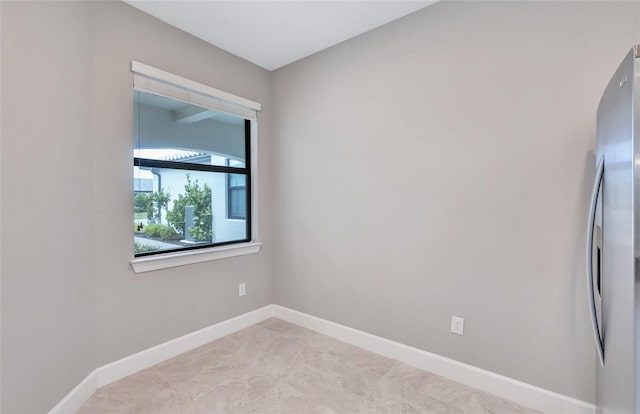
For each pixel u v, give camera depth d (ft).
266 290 9.81
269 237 9.90
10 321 4.32
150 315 6.95
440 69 6.46
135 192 6.98
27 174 4.57
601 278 3.85
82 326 5.66
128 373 6.53
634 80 2.72
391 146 7.22
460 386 6.21
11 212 4.34
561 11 5.19
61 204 5.18
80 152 5.60
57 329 5.09
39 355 4.75
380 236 7.48
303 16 6.88
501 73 5.76
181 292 7.55
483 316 6.08
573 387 5.23
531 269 5.56
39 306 4.76
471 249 6.19
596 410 4.78
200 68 7.78
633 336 2.77
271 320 9.70
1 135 4.21
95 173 5.97
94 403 5.61
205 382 6.30
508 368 5.82
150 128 7.20
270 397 5.82
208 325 8.16
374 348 7.63
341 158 8.16
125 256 6.48
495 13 5.80
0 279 4.19
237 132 9.20
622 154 3.00
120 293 6.41
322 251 8.66
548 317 5.42
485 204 6.00
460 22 6.19
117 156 6.30
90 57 5.83
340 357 7.35
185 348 7.59
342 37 7.79
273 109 9.75
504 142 5.76
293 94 9.18
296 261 9.32
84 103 5.68
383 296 7.47
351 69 7.87
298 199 9.19
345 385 6.22
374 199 7.55
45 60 4.86
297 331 8.84
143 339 6.82
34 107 4.68
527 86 5.52
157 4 6.43
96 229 6.01
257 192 9.48
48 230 4.93
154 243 7.36
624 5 4.73
